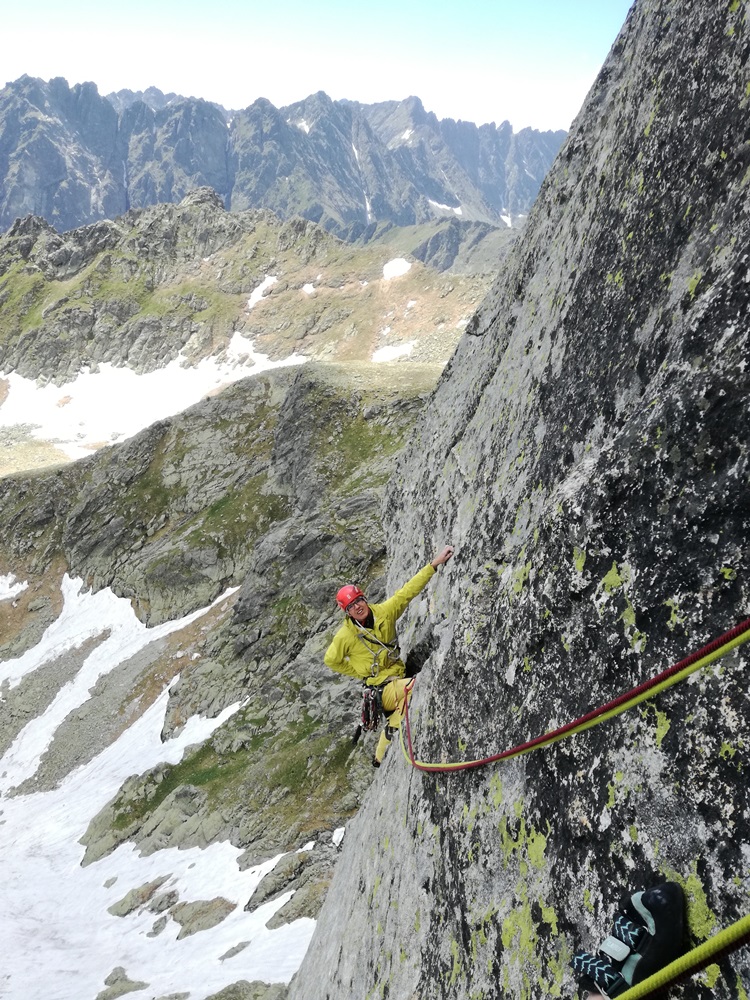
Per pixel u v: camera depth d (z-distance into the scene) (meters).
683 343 3.96
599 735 4.01
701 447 3.59
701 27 5.55
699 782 3.17
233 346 179.25
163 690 55.78
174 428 85.94
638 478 3.98
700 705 3.27
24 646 74.00
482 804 5.52
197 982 23.25
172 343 182.62
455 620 7.29
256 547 56.97
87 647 67.94
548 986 4.00
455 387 14.85
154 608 67.56
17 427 167.12
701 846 3.09
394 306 170.88
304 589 48.19
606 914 3.64
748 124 4.46
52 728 59.38
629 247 5.75
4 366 185.62
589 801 3.99
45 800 51.22
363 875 9.84
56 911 36.31
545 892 4.29
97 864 39.75
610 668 3.97
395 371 69.50
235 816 35.53
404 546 14.52
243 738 40.97
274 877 28.70
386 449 58.41
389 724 7.80
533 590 5.03
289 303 183.62
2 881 41.31
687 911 3.02
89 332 188.50
